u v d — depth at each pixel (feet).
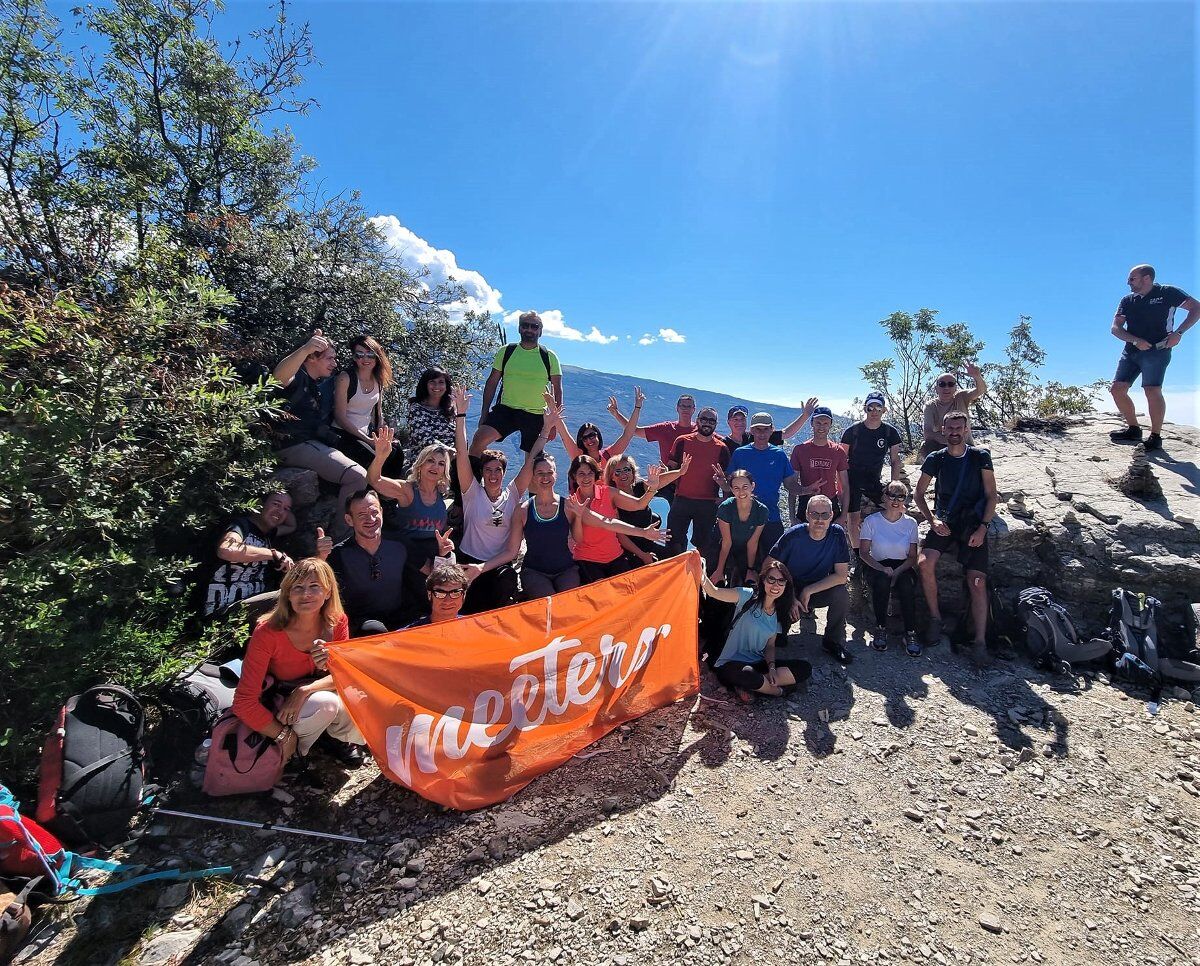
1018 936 9.24
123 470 12.70
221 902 9.26
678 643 15.90
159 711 11.84
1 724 10.14
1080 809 12.16
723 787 12.53
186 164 28.12
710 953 8.71
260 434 17.46
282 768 11.02
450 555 15.65
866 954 8.81
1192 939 9.25
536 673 13.03
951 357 56.49
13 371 11.89
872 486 23.50
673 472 20.86
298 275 28.53
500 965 8.43
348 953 8.55
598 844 10.78
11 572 10.02
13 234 18.08
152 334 13.76
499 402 23.09
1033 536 21.43
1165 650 18.10
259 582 14.78
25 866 8.77
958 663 18.34
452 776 11.53
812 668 17.94
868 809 12.03
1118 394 26.71
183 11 27.02
